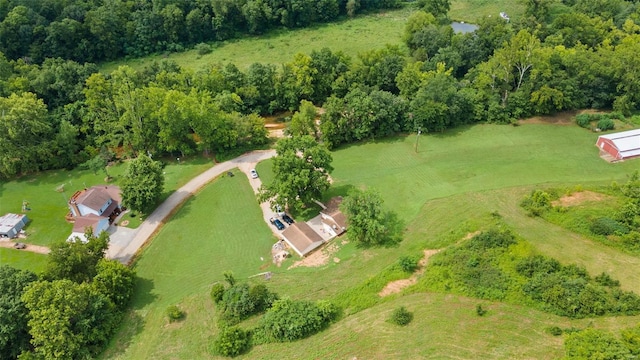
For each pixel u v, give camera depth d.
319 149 88.06
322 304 65.62
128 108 102.62
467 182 92.69
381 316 65.06
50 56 140.50
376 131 110.12
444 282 68.44
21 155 100.56
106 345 66.75
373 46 153.25
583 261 70.44
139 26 150.50
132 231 88.38
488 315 63.03
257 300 68.56
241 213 91.38
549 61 111.81
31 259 83.25
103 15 143.62
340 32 165.38
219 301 71.19
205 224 89.25
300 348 61.94
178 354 64.31
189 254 82.94
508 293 65.38
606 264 69.69
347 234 80.25
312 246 80.25
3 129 97.56
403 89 118.06
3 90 110.06
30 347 64.25
